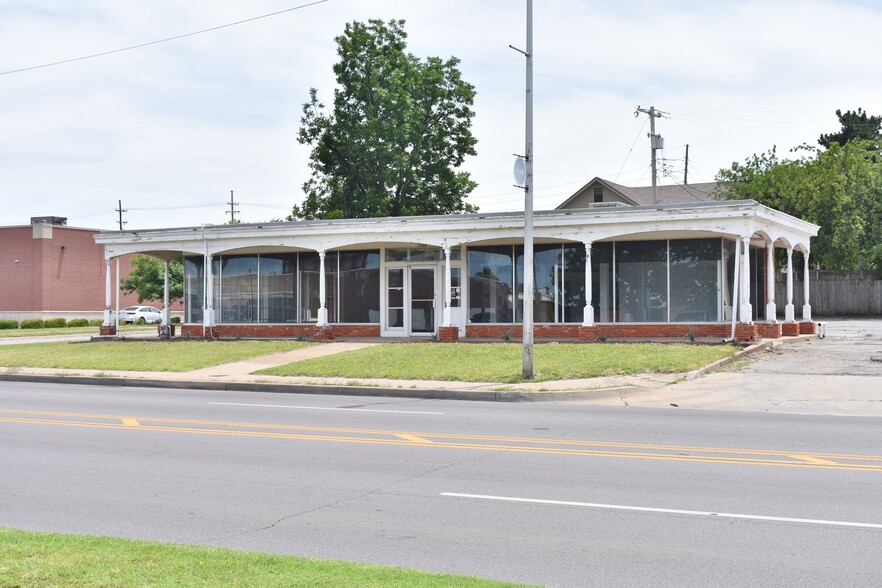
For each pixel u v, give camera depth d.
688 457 10.77
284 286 32.09
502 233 27.06
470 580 5.73
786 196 46.78
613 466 10.20
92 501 8.64
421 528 7.52
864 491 8.77
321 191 48.00
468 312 29.42
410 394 18.75
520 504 8.34
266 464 10.49
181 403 17.39
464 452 11.21
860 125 62.06
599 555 6.68
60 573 5.79
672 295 26.83
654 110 45.31
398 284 30.58
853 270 49.00
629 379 19.23
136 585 5.54
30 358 27.67
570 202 52.19
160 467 10.36
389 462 10.55
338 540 7.16
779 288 49.06
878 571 6.24
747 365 21.14
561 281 28.14
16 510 8.27
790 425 13.73
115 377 22.55
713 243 26.44
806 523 7.54
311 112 47.12
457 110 47.25
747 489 8.91
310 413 15.51
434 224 27.77
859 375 19.11
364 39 45.50
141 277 66.12
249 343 29.23
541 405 16.84
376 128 44.06
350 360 23.42
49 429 13.53
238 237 30.86
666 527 7.46
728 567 6.36
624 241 27.34
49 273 65.50
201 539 7.23
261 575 5.79
